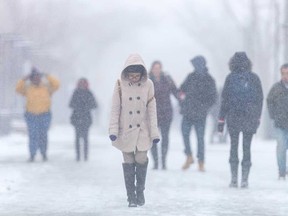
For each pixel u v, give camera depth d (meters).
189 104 31.73
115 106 20.72
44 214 19.58
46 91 36.94
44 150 37.34
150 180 27.97
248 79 25.28
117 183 26.98
